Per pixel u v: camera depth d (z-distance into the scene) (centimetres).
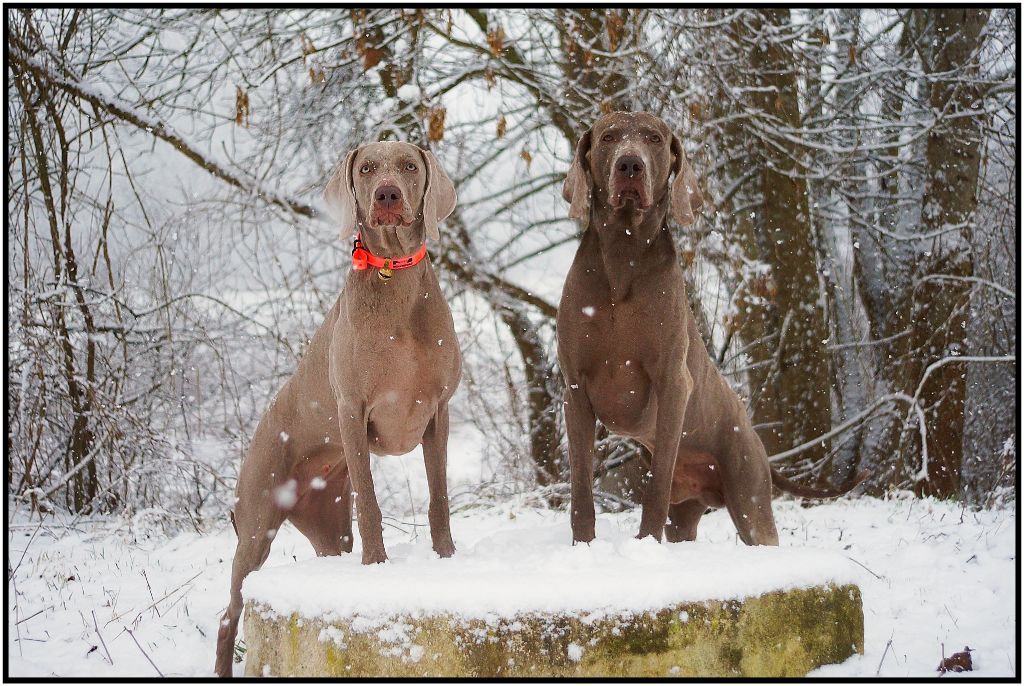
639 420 464
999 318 1021
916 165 1127
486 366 1016
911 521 757
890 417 1091
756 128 1027
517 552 395
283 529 766
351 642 332
